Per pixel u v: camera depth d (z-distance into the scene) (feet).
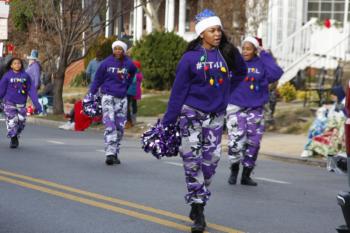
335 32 85.92
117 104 42.55
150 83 101.19
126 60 42.19
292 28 95.50
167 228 26.84
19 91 48.96
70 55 78.64
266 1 90.79
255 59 36.73
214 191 35.17
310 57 86.17
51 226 26.91
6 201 31.19
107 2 75.25
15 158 44.65
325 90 70.08
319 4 96.73
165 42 100.58
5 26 74.28
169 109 25.80
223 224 27.68
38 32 86.07
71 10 75.25
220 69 26.00
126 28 132.77
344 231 22.62
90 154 47.91
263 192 35.47
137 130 65.92
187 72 25.70
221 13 91.50
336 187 38.22
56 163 42.96
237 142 36.81
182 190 34.76
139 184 36.19
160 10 129.70
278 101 79.77
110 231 26.27
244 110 36.65
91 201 31.48
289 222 28.50
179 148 26.32
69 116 69.62
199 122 25.94
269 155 51.93
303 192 36.06
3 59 74.18
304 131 63.52
